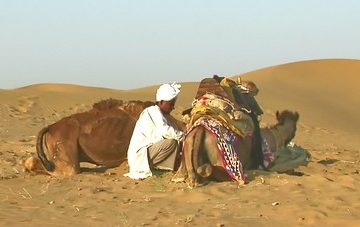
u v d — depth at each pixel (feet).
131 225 24.89
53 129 35.99
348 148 68.49
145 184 32.60
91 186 32.40
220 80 35.27
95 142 35.55
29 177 35.27
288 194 29.99
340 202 28.32
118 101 36.76
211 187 31.42
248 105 34.81
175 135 33.96
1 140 57.00
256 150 34.96
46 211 27.48
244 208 27.53
